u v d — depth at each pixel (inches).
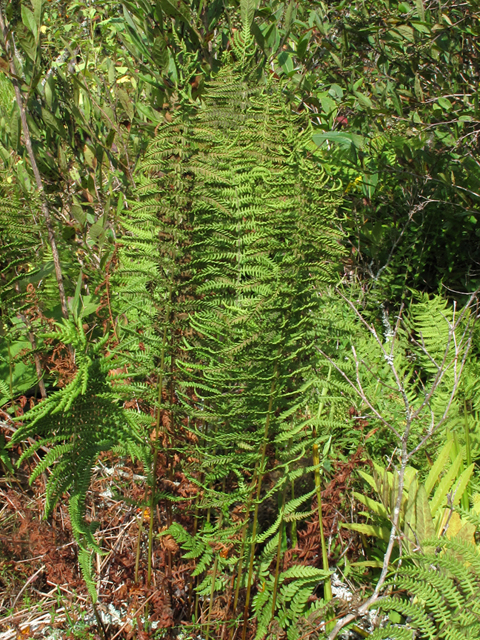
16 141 94.3
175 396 71.2
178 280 66.6
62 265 103.1
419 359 111.7
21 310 85.7
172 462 70.9
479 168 120.4
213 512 72.7
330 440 77.9
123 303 87.4
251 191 67.4
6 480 85.7
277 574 63.4
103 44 163.3
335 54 134.8
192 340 67.2
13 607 74.0
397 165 135.2
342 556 73.7
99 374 55.3
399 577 59.5
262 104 75.9
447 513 70.7
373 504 73.7
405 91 124.5
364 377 96.7
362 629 68.2
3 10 91.2
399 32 125.6
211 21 111.7
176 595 71.1
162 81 109.3
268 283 59.7
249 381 60.5
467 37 122.6
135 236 75.7
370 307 126.6
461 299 132.3
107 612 72.1
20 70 95.9
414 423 88.9
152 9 109.0
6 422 85.2
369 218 141.9
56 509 82.0
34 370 94.3
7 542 76.4
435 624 62.8
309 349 62.9
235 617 65.0
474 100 114.1
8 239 84.9
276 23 116.9
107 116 118.0
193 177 65.0
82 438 57.3
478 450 87.1
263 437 59.2
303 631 61.9
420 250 134.5
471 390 98.2
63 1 202.8
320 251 61.2
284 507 63.2
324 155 129.8
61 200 112.7
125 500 68.1
